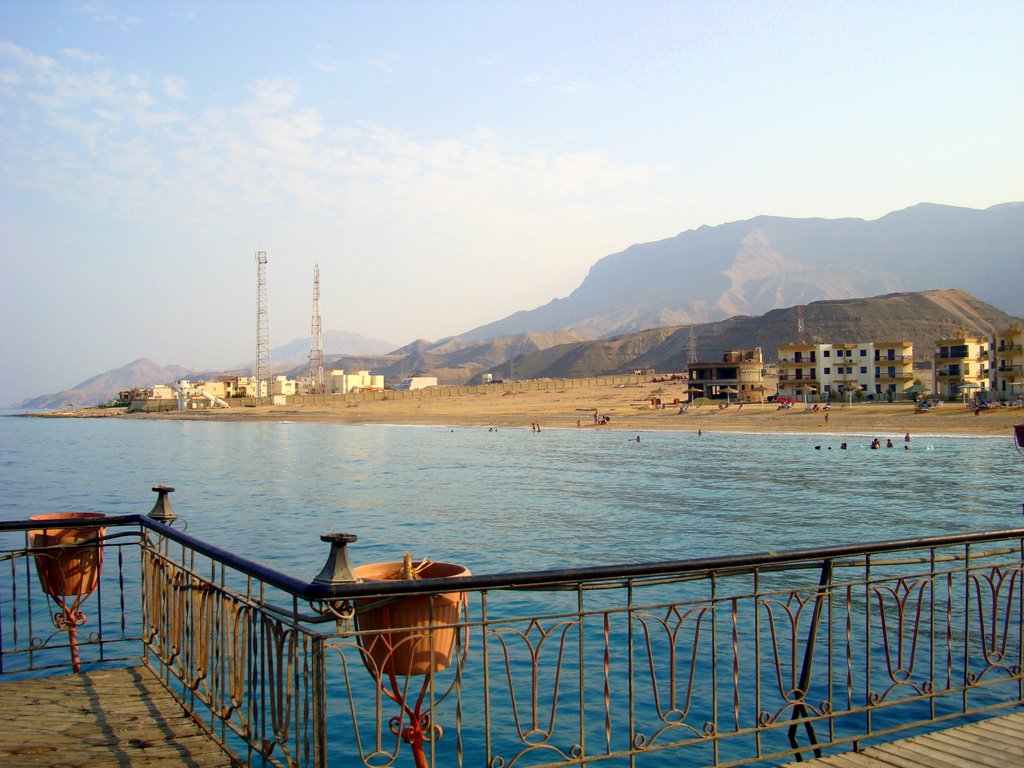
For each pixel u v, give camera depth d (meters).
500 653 15.61
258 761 9.18
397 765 10.77
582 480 54.66
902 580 6.69
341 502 44.81
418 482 55.47
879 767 5.80
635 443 87.19
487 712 5.07
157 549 7.70
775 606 18.88
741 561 5.59
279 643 5.09
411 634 4.95
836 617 17.61
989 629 16.17
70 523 7.68
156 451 94.81
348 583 4.42
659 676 14.30
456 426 128.38
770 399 130.00
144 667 8.05
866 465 60.72
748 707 12.84
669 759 10.97
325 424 149.88
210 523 36.72
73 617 8.12
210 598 6.30
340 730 12.09
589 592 21.36
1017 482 49.38
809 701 12.92
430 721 5.09
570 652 15.73
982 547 25.33
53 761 5.74
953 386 114.69
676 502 42.62
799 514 37.72
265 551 28.80
